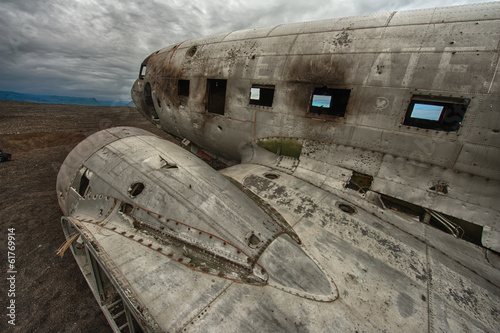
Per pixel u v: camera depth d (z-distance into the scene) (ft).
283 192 11.67
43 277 12.43
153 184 9.99
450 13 9.91
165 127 22.68
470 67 8.88
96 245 7.91
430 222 10.77
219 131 17.02
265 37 14.24
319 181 12.54
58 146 36.17
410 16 10.72
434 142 9.90
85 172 11.99
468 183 9.64
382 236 9.20
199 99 17.08
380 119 10.84
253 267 7.58
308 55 12.31
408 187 10.74
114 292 10.16
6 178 23.85
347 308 6.43
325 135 12.55
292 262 7.67
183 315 5.99
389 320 6.19
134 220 9.46
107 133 13.64
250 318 6.03
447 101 9.41
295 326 5.90
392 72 10.27
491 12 9.10
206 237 8.46
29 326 9.95
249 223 8.84
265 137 14.73
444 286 7.40
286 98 13.17
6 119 47.32
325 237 8.92
